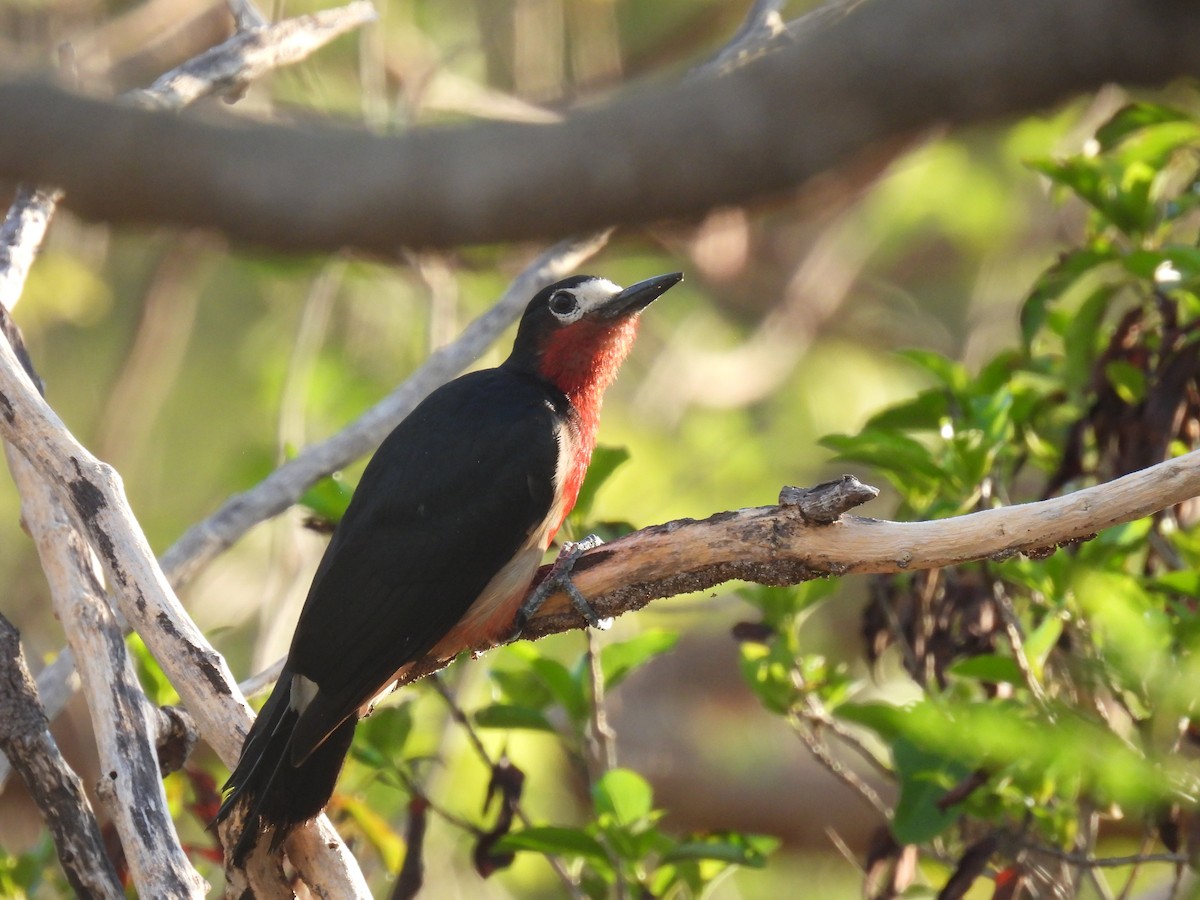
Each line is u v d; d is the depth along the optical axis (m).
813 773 17.97
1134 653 7.73
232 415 17.47
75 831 7.25
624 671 9.82
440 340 12.34
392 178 3.58
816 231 20.69
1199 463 6.98
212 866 11.64
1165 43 3.33
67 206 3.63
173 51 15.98
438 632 8.87
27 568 16.91
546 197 3.61
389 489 9.06
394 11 16.25
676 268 18.52
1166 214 10.16
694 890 9.48
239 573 16.50
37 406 7.67
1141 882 11.65
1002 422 9.20
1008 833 8.77
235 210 3.56
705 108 3.55
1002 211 18.55
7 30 15.12
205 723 7.30
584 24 16.38
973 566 9.55
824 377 19.30
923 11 3.43
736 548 7.87
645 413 18.09
